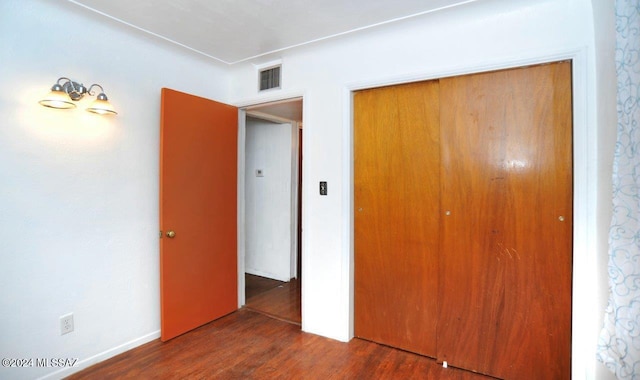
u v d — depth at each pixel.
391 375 2.12
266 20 2.18
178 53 2.74
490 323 2.11
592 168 1.78
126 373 2.13
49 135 2.00
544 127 1.94
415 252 2.36
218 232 2.96
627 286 1.29
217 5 2.00
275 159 4.17
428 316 2.33
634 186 1.26
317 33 2.37
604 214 1.67
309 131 2.70
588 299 1.81
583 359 1.82
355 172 2.59
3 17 1.81
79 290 2.15
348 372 2.15
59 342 2.06
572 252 1.88
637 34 1.23
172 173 2.54
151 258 2.59
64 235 2.08
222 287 3.02
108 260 2.31
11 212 1.86
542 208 1.96
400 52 2.32
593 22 1.77
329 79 2.61
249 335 2.67
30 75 1.92
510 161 2.04
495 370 2.10
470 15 2.06
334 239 2.59
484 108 2.10
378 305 2.52
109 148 2.31
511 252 2.04
